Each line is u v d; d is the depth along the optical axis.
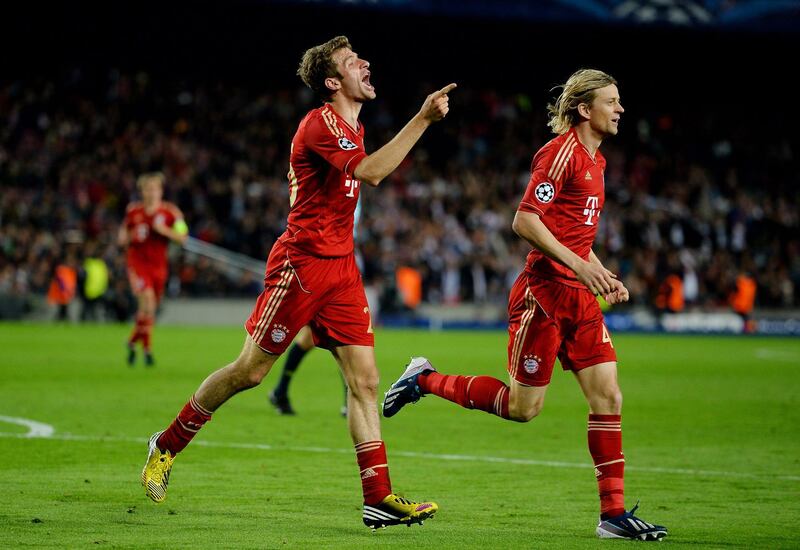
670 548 11.81
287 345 13.26
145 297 36.62
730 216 79.38
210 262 69.06
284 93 85.75
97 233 68.38
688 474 17.30
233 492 14.88
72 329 58.59
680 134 90.06
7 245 66.56
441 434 21.88
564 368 13.35
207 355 42.16
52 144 75.12
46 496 14.27
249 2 80.25
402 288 69.50
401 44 87.06
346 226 13.21
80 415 23.41
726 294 72.88
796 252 78.12
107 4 81.44
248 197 73.06
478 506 14.30
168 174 74.88
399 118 89.19
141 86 82.81
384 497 12.38
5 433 20.34
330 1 75.94
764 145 90.06
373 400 12.97
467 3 73.38
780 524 13.23
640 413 26.53
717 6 75.06
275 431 21.59
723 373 39.78
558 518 13.55
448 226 74.69
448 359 43.28
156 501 13.57
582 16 74.31
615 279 12.41
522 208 12.80
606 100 13.02
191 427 13.51
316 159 12.83
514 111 89.94
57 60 82.25
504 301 71.31
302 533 12.30
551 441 20.97
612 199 80.25
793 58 88.50
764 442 21.33
